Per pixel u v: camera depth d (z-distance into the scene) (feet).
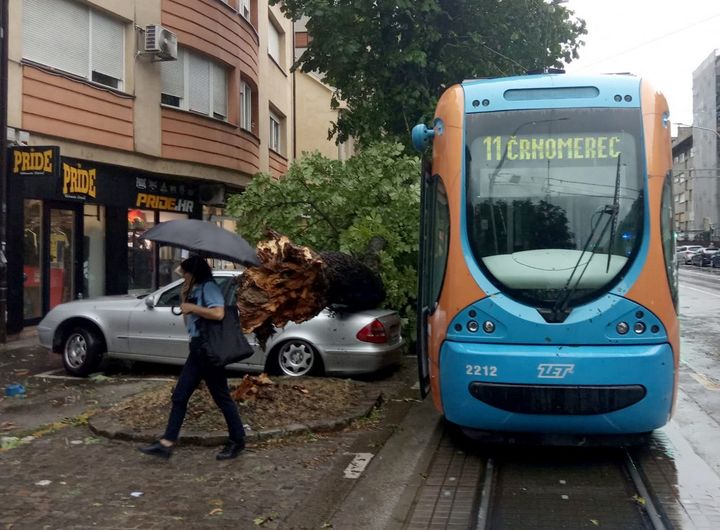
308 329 29.48
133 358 31.45
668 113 20.30
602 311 18.07
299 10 51.26
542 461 19.75
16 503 16.17
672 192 19.84
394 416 24.57
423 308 21.91
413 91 50.29
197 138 56.85
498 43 52.01
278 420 22.22
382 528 14.99
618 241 18.74
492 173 19.70
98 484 17.46
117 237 52.65
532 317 18.21
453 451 20.67
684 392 29.25
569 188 19.34
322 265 22.94
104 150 48.11
